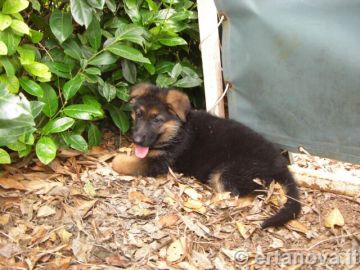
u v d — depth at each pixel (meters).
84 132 1.16
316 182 1.03
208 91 1.13
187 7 1.20
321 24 0.95
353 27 0.92
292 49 0.98
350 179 1.01
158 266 0.78
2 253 0.77
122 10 1.18
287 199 0.93
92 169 1.04
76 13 0.98
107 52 1.06
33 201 0.90
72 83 1.01
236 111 1.10
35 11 1.08
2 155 0.90
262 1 0.99
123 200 0.94
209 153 1.06
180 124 1.07
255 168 0.99
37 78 0.99
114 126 1.23
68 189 0.94
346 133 0.98
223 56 1.08
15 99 0.80
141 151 1.05
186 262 0.80
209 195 1.00
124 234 0.85
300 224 0.90
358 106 0.95
